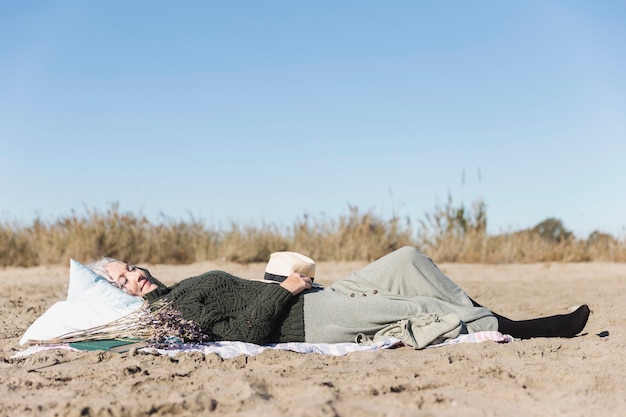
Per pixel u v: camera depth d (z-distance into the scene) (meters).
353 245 14.96
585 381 3.83
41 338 4.87
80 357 4.57
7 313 7.05
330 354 4.73
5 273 12.53
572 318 5.32
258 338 4.83
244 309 4.90
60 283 10.66
